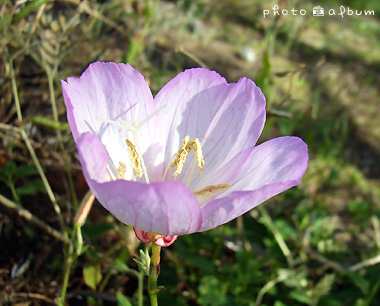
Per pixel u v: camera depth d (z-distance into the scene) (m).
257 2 0.40
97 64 0.09
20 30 0.13
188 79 0.10
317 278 0.17
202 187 0.09
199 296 0.14
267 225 0.17
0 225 0.13
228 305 0.13
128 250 0.13
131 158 0.09
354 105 0.32
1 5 0.13
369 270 0.17
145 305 0.14
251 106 0.09
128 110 0.09
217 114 0.10
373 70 0.38
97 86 0.09
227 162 0.09
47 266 0.14
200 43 0.32
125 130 0.09
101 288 0.13
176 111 0.10
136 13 0.17
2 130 0.14
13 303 0.12
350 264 0.18
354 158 0.27
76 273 0.14
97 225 0.13
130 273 0.14
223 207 0.08
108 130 0.09
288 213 0.19
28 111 0.15
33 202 0.14
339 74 0.35
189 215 0.07
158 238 0.08
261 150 0.09
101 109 0.09
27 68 0.15
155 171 0.10
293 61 0.35
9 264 0.13
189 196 0.07
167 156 0.10
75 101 0.08
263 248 0.18
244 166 0.09
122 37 0.18
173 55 0.25
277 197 0.19
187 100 0.10
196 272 0.16
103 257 0.13
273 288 0.16
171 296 0.14
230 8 0.39
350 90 0.33
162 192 0.07
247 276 0.15
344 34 0.43
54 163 0.15
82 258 0.14
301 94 0.30
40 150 0.15
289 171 0.08
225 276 0.15
